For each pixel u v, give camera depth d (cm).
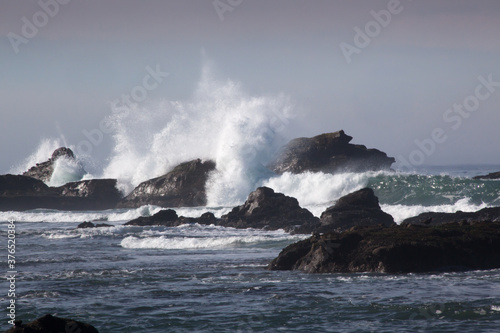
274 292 5188
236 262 7000
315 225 9619
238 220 10844
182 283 5716
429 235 6262
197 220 11156
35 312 4697
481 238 6172
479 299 4697
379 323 4206
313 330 4097
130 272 6381
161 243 8931
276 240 8931
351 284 5391
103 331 4194
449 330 4003
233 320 4378
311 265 6197
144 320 4428
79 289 5497
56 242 9512
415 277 5634
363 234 6325
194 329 4191
